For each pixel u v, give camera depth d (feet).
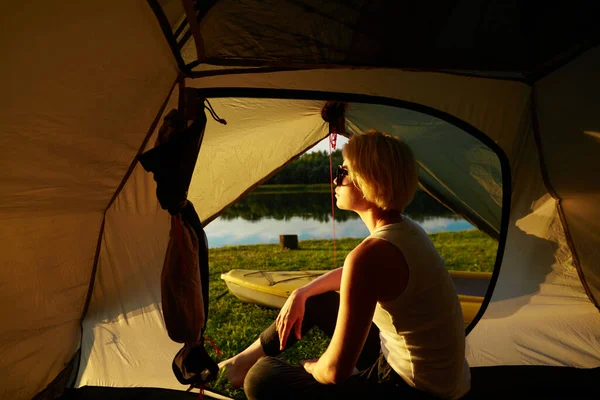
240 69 7.59
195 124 6.32
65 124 5.91
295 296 6.63
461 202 11.74
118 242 8.83
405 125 10.74
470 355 9.18
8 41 4.42
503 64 7.57
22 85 4.98
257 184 11.84
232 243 32.35
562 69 8.23
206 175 11.26
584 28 6.67
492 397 7.74
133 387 8.33
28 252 7.42
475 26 6.34
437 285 4.56
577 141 8.92
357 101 8.68
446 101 9.14
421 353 4.58
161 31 5.92
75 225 7.96
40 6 4.29
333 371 4.67
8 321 7.43
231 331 12.00
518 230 10.22
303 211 53.36
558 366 8.68
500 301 10.30
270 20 6.02
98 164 7.12
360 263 4.46
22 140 5.65
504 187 9.97
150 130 7.45
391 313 4.61
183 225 6.34
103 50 5.39
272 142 11.19
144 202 8.63
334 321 6.73
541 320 9.99
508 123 9.47
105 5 4.78
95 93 5.87
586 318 9.94
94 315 9.21
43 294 8.01
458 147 10.61
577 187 9.50
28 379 7.73
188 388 8.35
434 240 28.91
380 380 4.89
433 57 7.09
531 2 5.93
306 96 8.26
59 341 8.53
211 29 6.15
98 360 8.81
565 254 10.29
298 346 10.77
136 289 9.32
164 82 7.00
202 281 6.77
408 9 5.85
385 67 7.44
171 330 6.51
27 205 6.72
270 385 5.27
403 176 4.83
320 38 6.47
